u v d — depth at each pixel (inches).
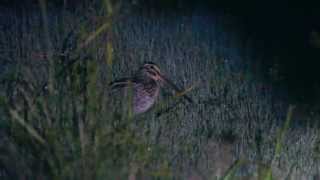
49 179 420.2
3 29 936.3
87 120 443.8
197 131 615.5
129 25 975.6
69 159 419.5
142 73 632.4
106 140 428.1
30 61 751.1
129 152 438.3
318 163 566.6
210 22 1044.5
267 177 456.8
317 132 625.3
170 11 1085.1
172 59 837.2
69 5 1019.9
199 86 734.5
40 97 468.1
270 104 703.1
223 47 919.0
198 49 895.7
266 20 1063.0
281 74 813.2
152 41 911.0
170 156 535.2
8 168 444.5
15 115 436.1
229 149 585.9
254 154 577.9
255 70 815.7
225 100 698.8
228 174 455.8
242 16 1074.1
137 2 1022.4
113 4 711.1
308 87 759.1
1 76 617.3
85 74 483.5
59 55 562.6
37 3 1063.6
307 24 1039.0
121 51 847.7
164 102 633.6
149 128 566.9
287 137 611.8
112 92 539.5
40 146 430.9
